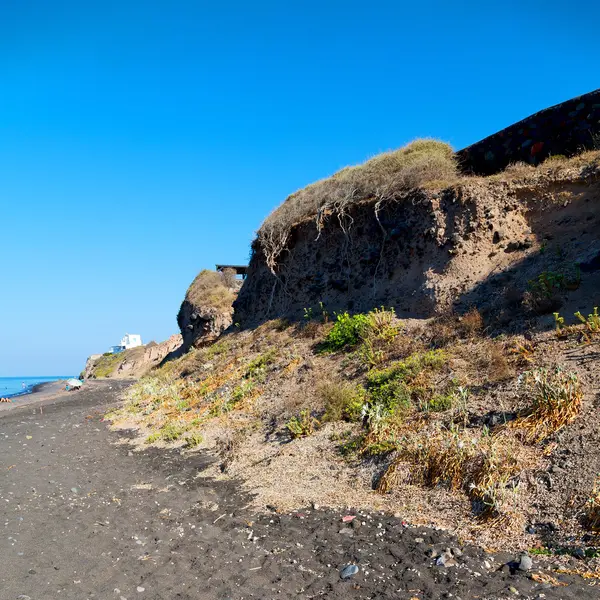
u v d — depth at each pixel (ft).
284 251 60.08
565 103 42.63
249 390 41.09
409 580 14.67
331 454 26.04
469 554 15.97
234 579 15.56
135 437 42.01
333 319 45.83
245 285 68.74
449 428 23.06
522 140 45.34
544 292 29.84
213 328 85.46
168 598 14.47
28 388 199.62
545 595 13.03
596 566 14.05
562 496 17.08
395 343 34.96
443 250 40.34
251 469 27.61
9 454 37.70
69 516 22.57
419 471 21.25
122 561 17.30
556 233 35.47
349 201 51.90
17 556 17.94
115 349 262.47
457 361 28.73
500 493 18.04
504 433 21.08
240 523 20.70
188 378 57.93
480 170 48.26
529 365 25.05
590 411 20.03
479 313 32.63
